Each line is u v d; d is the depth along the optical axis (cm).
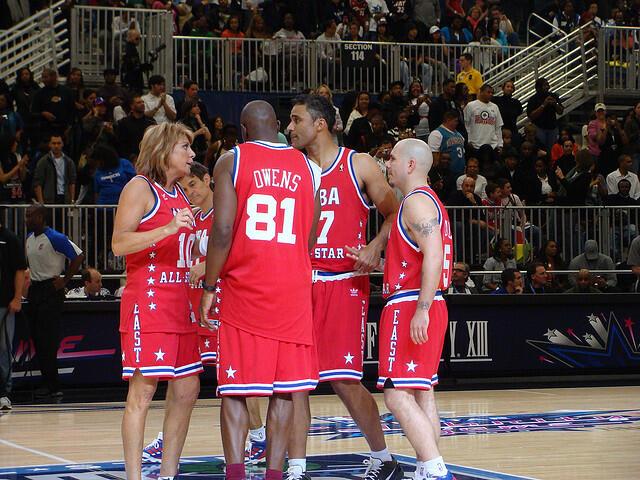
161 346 909
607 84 3362
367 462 1119
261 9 3397
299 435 905
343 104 2834
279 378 856
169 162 919
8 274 1711
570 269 2286
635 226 2355
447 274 945
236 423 852
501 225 2270
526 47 3397
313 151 1027
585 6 3853
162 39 2953
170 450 939
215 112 2967
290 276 859
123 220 905
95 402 1817
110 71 2692
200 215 1140
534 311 2114
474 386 2028
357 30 3206
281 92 3050
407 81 3175
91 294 1936
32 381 1866
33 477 1041
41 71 2944
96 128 2511
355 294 1012
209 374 1992
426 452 921
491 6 3694
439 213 914
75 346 1886
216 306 1090
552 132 3036
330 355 1002
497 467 1085
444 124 2631
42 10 3131
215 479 1023
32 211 1798
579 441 1282
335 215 1012
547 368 2119
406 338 923
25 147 2516
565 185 2502
